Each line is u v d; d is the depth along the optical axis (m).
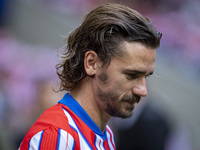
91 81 5.43
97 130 5.49
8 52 26.83
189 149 18.81
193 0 32.94
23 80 24.41
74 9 31.31
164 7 31.67
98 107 5.47
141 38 5.10
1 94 20.77
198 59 29.14
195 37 30.30
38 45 28.80
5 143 12.43
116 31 5.16
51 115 5.25
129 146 12.51
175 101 26.14
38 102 14.85
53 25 29.56
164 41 29.73
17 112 19.86
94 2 30.44
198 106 26.39
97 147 5.43
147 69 5.16
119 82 5.16
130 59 5.09
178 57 29.00
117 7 5.35
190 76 27.94
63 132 4.95
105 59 5.19
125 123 12.68
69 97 5.63
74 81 5.58
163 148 12.32
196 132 25.12
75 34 5.63
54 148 4.85
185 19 31.27
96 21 5.31
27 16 30.28
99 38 5.22
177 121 18.73
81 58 5.47
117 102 5.23
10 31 29.78
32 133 5.07
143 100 12.65
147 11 31.27
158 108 12.84
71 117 5.33
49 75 24.78
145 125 12.25
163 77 26.44
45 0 31.53
